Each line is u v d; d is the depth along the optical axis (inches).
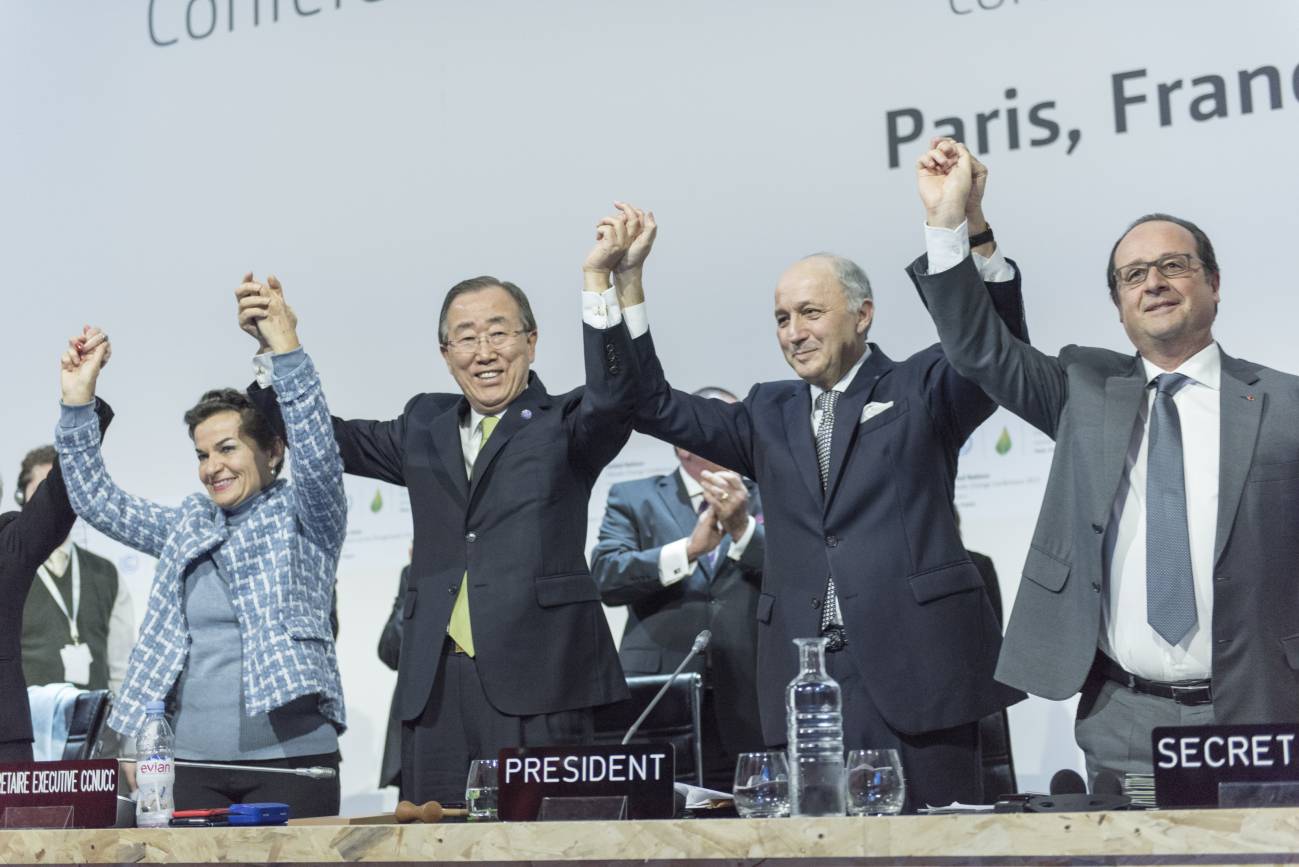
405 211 478.6
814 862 176.7
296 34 496.7
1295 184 383.6
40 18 523.8
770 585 278.2
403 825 192.5
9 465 509.7
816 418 287.6
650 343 291.9
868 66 430.0
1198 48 395.2
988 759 331.9
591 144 458.9
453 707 275.7
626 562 386.0
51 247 514.6
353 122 487.5
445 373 470.0
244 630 293.9
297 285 488.4
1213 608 222.5
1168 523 227.8
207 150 502.9
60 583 473.7
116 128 513.0
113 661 474.0
